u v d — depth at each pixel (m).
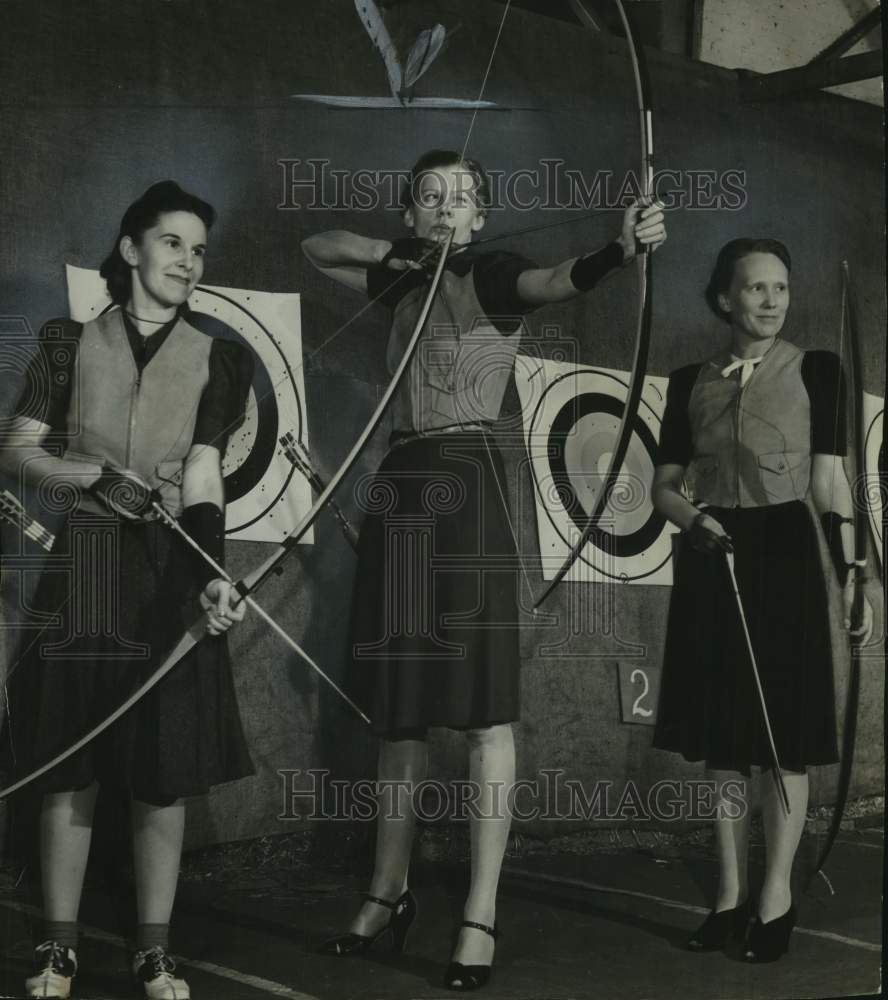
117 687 2.59
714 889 2.91
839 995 2.63
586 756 2.94
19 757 2.57
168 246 2.77
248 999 2.48
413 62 2.95
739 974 2.69
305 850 2.83
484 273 2.86
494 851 2.70
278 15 2.89
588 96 3.04
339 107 2.91
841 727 3.27
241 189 2.85
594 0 3.31
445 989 2.56
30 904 2.64
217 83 2.85
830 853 3.22
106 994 2.49
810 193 3.13
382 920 2.72
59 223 2.74
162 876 2.54
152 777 2.55
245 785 2.82
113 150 2.78
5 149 2.72
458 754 2.94
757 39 3.38
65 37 2.77
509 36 3.01
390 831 2.76
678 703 2.92
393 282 2.88
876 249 3.24
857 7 3.46
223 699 2.65
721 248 3.04
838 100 3.19
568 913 2.85
